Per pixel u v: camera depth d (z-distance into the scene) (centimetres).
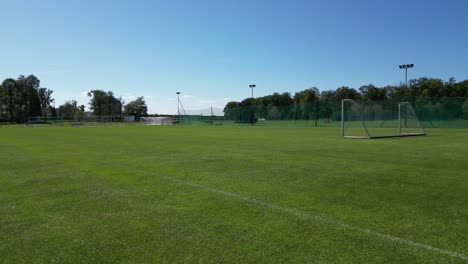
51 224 452
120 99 11362
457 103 3328
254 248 364
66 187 679
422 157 1081
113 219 469
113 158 1124
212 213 491
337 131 2903
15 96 10612
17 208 530
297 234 404
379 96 7831
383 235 398
